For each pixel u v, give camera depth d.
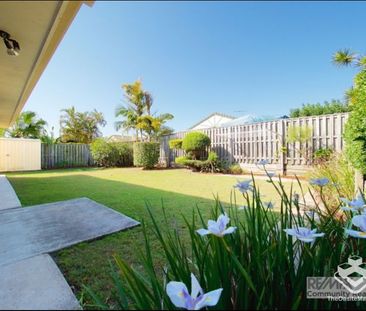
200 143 9.36
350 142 3.07
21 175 8.59
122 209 3.34
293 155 7.07
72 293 1.38
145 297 0.77
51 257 1.88
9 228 2.56
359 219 0.86
